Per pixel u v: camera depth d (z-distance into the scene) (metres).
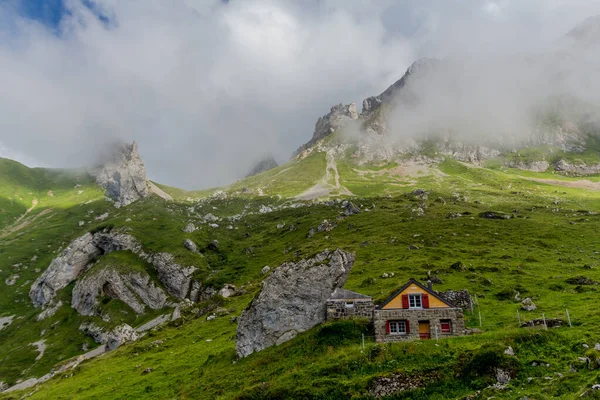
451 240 143.00
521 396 32.41
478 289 81.81
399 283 89.81
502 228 158.25
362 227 189.62
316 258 64.00
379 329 49.47
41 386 86.56
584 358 36.06
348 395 38.56
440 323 50.00
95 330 187.00
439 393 36.44
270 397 41.97
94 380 73.00
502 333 43.16
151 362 75.25
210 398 47.75
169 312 184.00
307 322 57.91
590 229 150.12
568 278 84.56
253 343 58.59
